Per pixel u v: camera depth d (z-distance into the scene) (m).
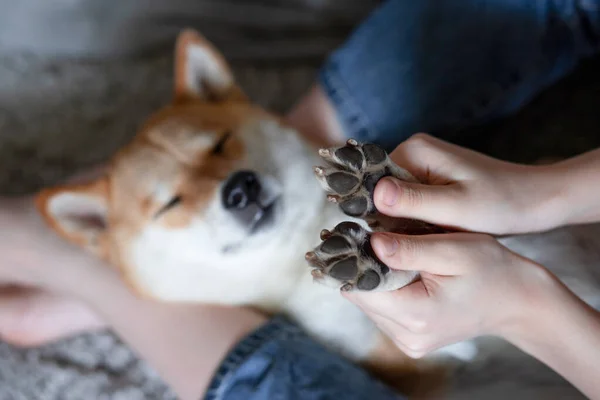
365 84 0.74
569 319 0.48
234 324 0.61
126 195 0.63
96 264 0.67
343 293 0.50
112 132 0.90
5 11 0.92
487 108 0.72
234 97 0.69
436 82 0.71
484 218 0.49
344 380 0.57
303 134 0.68
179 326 0.62
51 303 0.72
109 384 0.72
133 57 0.95
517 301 0.49
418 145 0.51
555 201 0.50
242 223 0.61
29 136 0.90
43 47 0.94
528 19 0.70
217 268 0.63
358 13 0.95
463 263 0.47
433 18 0.71
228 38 0.95
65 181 0.77
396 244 0.46
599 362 0.48
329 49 0.95
